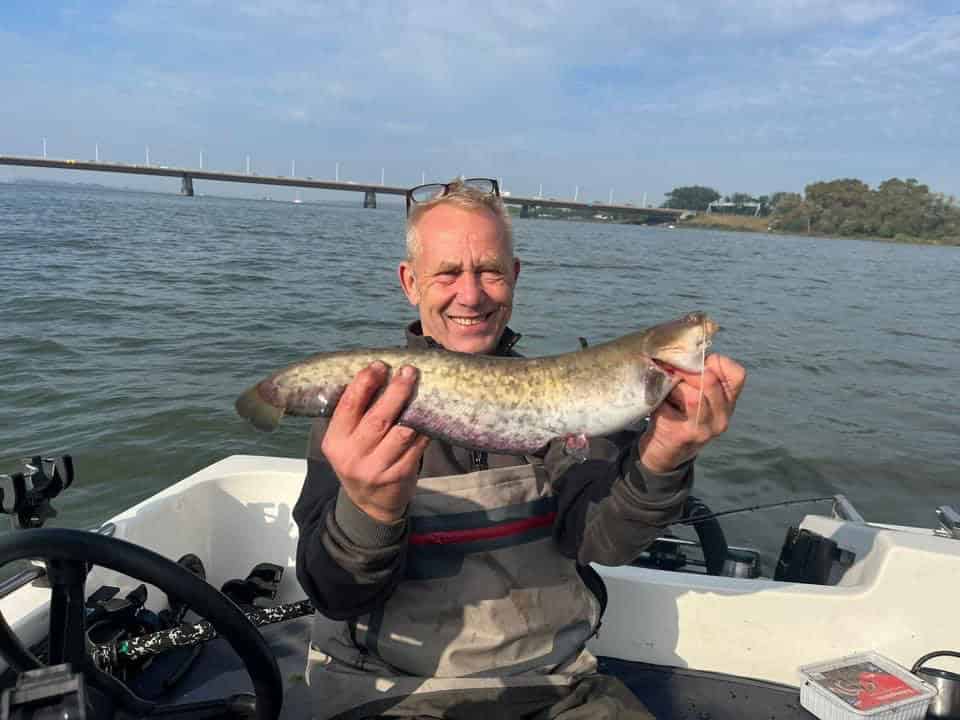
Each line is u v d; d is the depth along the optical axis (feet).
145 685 3.73
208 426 9.62
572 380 2.78
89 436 9.19
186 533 4.41
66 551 2.41
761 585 3.92
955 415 12.32
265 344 13.88
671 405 2.64
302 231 54.90
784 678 3.88
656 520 2.82
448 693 2.87
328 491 2.95
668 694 3.77
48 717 1.87
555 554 3.15
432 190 3.79
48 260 24.52
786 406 12.25
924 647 3.77
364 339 14.67
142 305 17.12
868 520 8.30
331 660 3.08
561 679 2.98
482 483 3.05
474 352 3.43
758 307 24.68
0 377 11.26
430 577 2.97
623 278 31.81
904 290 36.27
